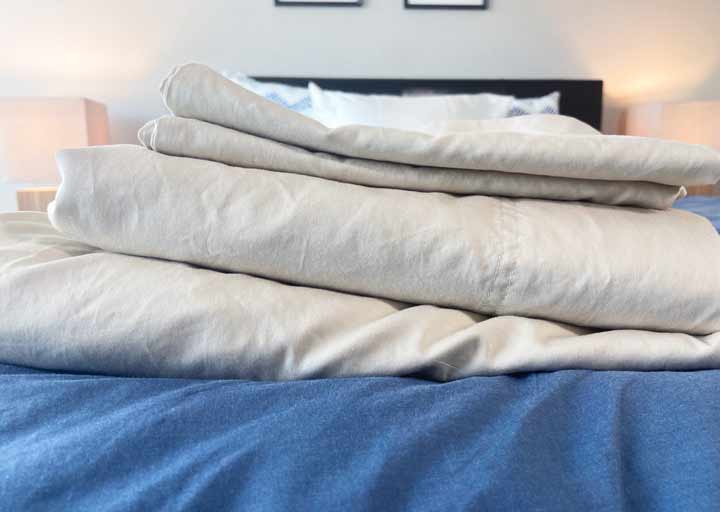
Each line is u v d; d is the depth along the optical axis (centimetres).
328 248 46
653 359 43
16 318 43
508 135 50
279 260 46
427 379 45
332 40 225
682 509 31
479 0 222
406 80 223
